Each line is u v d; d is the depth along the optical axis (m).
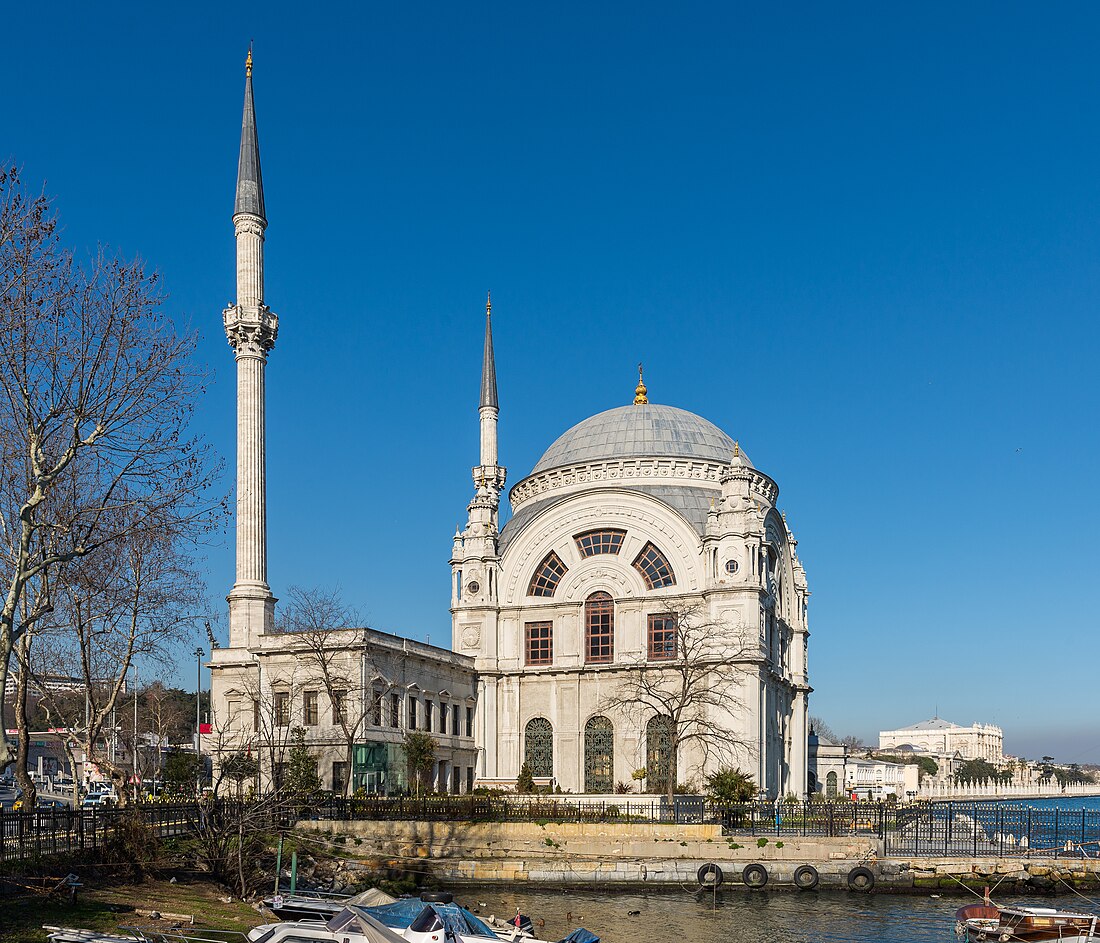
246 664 84.12
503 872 57.06
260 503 87.06
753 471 98.88
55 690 75.81
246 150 88.75
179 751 97.44
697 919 48.19
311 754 75.88
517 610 94.06
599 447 102.06
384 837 61.75
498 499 100.88
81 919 31.95
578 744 89.75
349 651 78.19
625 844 59.62
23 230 35.88
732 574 86.00
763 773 83.56
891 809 70.56
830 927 46.62
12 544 44.41
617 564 91.25
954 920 48.28
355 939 29.64
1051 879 56.06
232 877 43.12
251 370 87.00
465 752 90.00
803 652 102.94
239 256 87.56
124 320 37.88
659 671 87.44
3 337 35.28
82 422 37.62
